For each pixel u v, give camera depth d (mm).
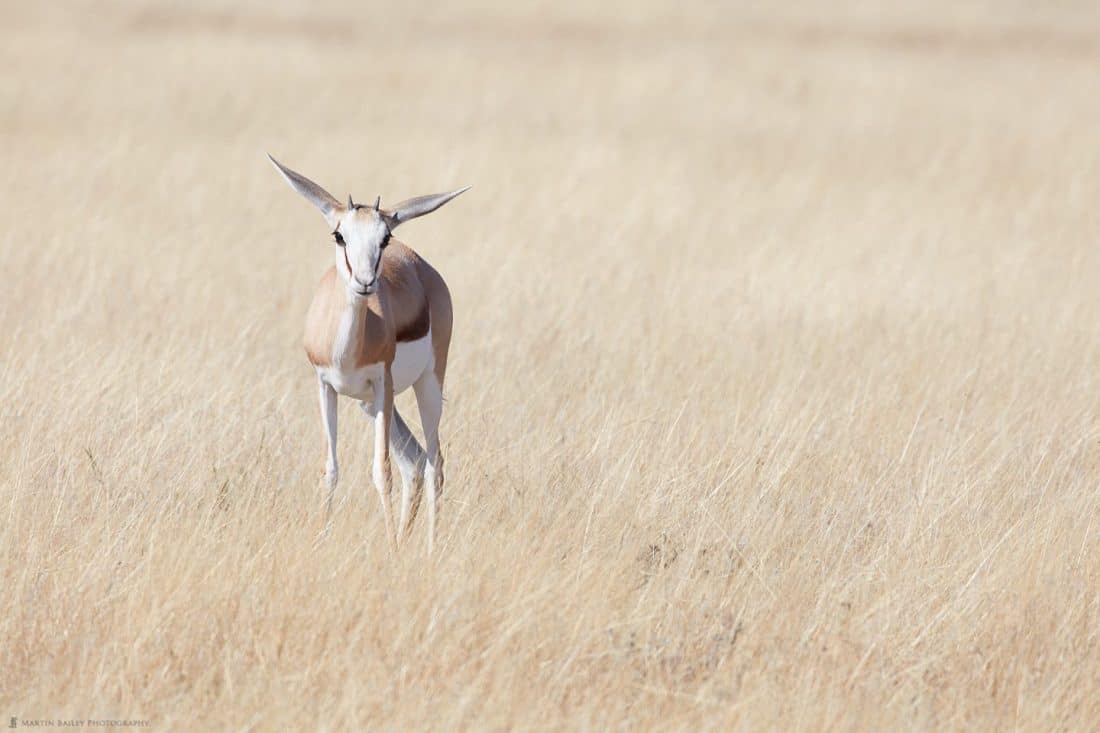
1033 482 30562
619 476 29719
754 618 24125
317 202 27047
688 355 39906
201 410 32625
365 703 20750
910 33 155875
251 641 22531
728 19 162875
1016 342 42125
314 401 34938
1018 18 181000
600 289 47781
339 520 27438
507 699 21031
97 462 29516
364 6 160625
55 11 141750
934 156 80062
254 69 107812
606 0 176250
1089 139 87438
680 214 62438
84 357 36375
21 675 21797
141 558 25219
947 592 25266
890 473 31094
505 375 37219
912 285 49812
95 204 60031
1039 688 22219
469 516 28078
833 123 93188
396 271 29422
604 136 83688
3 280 45594
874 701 21578
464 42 132750
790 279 50500
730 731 20484
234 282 47875
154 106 89688
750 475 30141
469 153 75625
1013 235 60188
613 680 22016
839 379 38000
